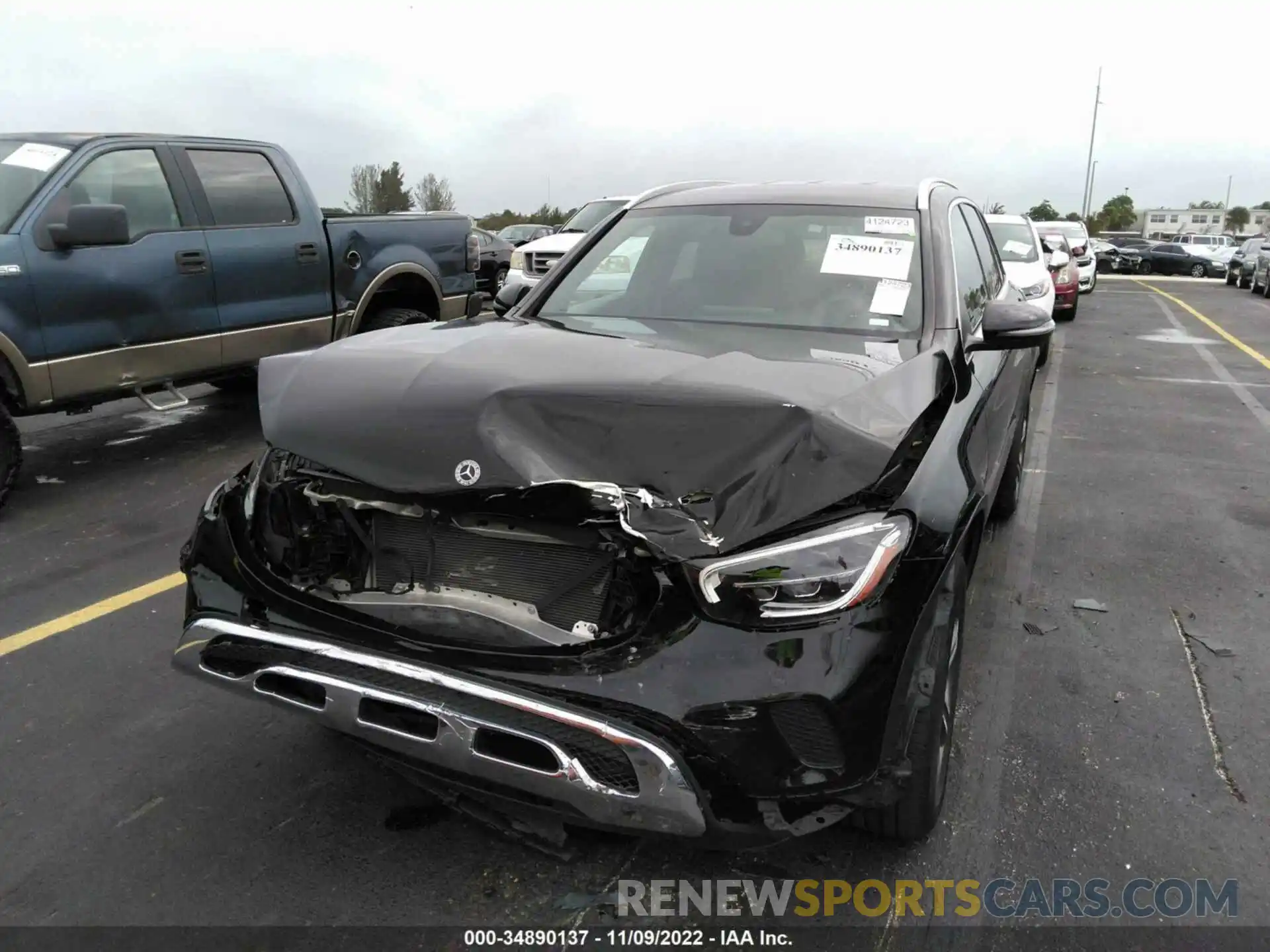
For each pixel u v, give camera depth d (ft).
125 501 18.42
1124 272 131.54
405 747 7.36
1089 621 13.52
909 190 12.91
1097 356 38.75
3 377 16.87
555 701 6.89
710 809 6.84
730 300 11.44
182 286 19.43
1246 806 9.46
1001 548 16.37
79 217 17.07
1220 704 11.35
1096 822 9.20
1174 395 30.25
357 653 7.47
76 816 9.18
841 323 10.84
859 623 6.93
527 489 7.21
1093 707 11.25
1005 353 13.44
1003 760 10.16
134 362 18.80
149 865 8.53
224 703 11.25
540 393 7.93
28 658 12.23
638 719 6.78
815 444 7.22
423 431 7.82
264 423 8.71
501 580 7.68
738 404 7.57
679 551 6.81
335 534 8.32
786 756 6.88
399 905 8.11
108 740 10.43
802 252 11.85
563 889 8.30
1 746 10.28
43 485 19.36
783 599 6.77
